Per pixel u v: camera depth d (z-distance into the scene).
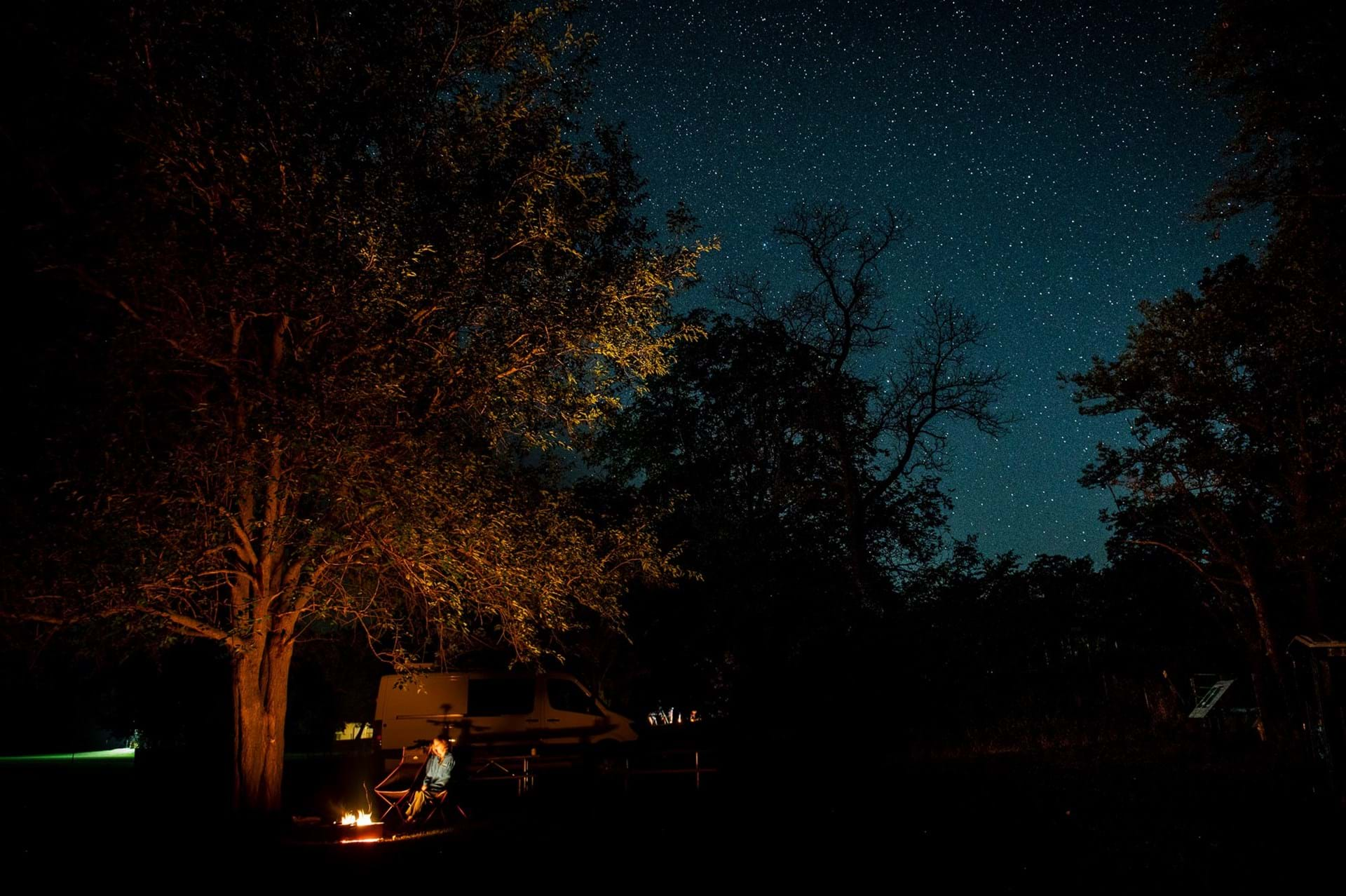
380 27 12.23
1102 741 19.92
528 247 12.78
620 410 13.49
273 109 11.41
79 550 10.71
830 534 26.75
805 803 13.80
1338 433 16.88
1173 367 19.61
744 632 23.91
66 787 21.28
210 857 10.97
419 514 11.27
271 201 10.78
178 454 10.91
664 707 29.41
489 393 12.30
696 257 13.35
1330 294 13.13
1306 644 11.77
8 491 11.02
